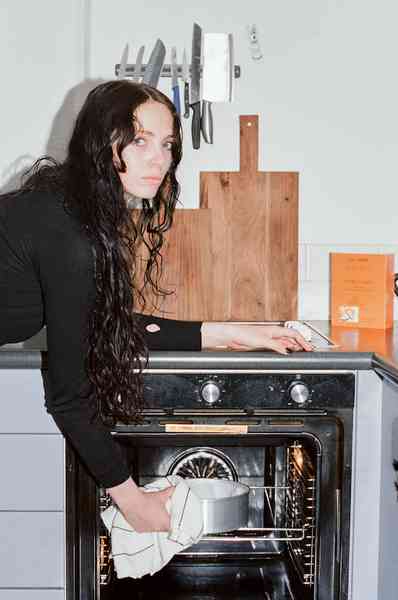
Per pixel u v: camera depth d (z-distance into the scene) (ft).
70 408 4.91
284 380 6.35
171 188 5.77
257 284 8.09
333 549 6.47
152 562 5.87
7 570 6.40
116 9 8.09
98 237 4.70
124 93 4.88
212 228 8.06
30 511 6.36
